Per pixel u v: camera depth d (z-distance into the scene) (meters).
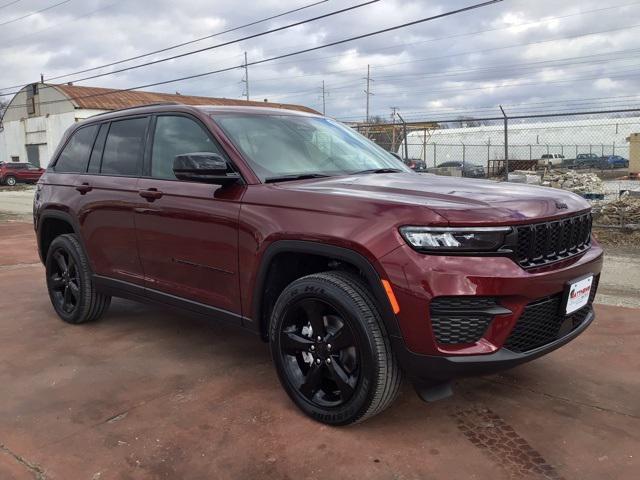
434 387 2.98
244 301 3.46
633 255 8.17
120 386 3.76
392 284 2.73
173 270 3.93
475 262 2.68
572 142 38.31
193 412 3.37
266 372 3.96
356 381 2.96
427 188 3.21
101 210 4.47
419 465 2.79
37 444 3.03
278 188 3.32
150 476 2.73
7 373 4.01
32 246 10.10
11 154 53.00
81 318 4.98
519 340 2.87
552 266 2.94
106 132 4.75
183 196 3.76
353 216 2.91
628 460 2.82
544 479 2.67
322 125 4.44
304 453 2.90
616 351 4.28
